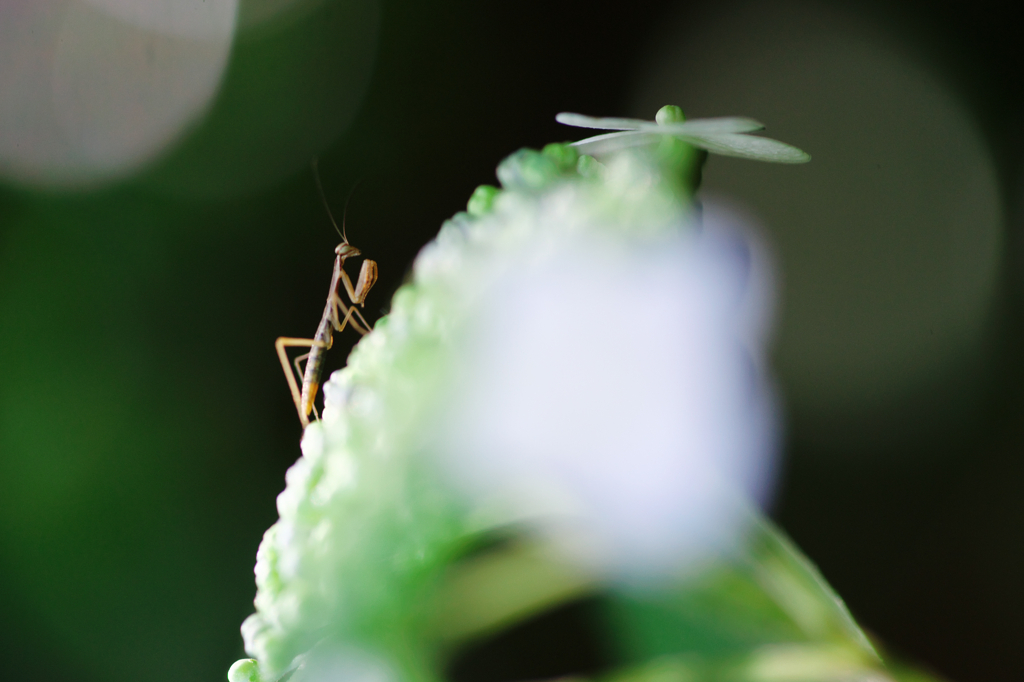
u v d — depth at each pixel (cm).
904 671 30
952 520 84
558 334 30
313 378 88
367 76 106
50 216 99
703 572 30
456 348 30
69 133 100
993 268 89
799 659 30
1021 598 79
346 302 90
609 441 30
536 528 30
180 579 90
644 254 30
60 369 96
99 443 93
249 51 104
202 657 88
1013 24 91
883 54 96
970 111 92
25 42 100
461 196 104
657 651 30
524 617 30
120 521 91
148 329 99
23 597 88
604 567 30
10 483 90
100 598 89
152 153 103
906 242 92
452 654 30
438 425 30
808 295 93
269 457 97
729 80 100
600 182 31
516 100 106
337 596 30
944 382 89
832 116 96
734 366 30
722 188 94
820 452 89
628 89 104
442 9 107
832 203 94
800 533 85
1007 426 85
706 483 30
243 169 104
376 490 30
